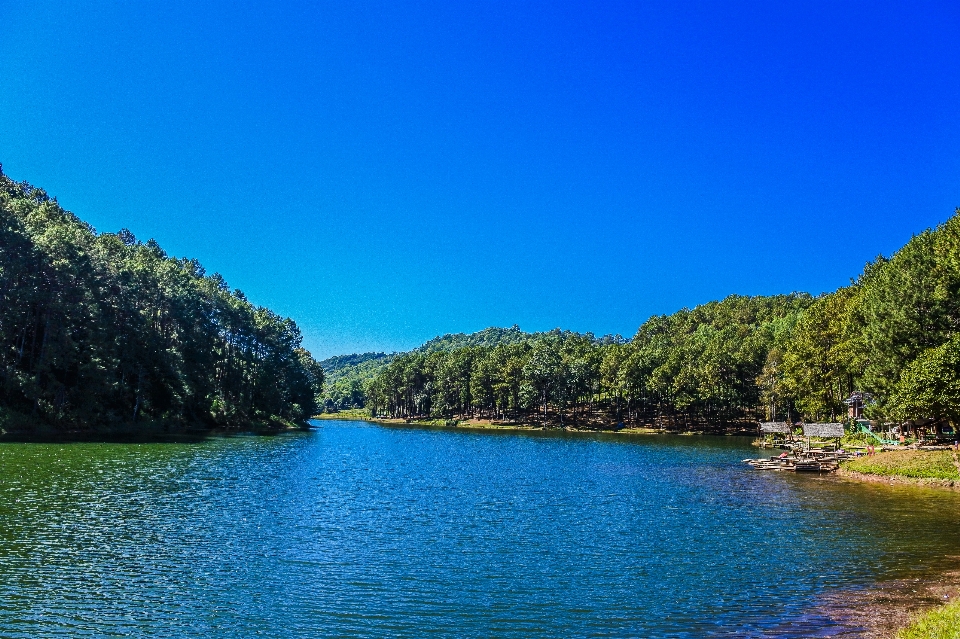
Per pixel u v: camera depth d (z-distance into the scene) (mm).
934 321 58562
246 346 147125
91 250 107625
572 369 183500
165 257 198750
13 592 21328
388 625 19328
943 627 16734
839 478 58500
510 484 53531
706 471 65062
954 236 63094
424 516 37406
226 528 32219
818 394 88938
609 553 28422
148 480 47656
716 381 154375
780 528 34062
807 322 95062
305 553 27766
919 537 31562
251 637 18250
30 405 84125
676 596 22141
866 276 91562
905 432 70375
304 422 166500
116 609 20188
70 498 38344
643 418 178375
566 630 18969
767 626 19016
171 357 112312
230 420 129250
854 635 18047
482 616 20172
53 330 86500
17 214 94312
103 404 95500
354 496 44844
